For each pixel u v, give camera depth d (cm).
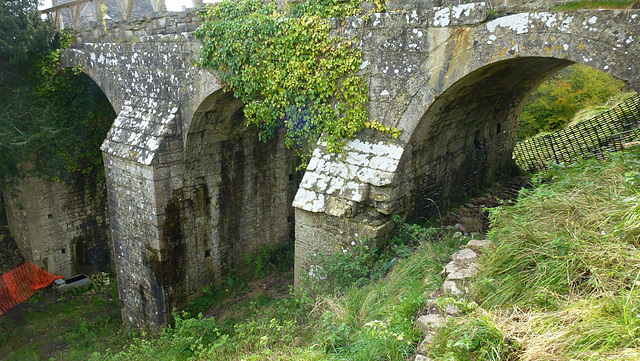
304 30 680
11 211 1324
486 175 988
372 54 637
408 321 420
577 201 452
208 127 927
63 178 1254
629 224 385
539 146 1303
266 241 1157
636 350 280
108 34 1012
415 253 598
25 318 1159
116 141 969
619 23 450
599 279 352
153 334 953
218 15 789
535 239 423
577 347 306
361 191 647
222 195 1017
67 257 1329
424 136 673
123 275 1045
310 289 699
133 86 986
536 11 501
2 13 1018
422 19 583
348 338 457
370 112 660
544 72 841
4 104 1077
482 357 321
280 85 734
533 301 370
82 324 1116
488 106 852
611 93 1675
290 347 518
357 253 651
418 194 727
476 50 547
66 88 1164
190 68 854
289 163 1157
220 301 1023
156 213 895
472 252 512
